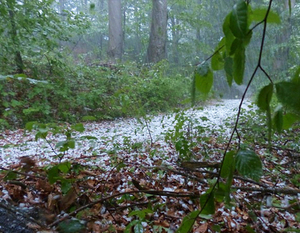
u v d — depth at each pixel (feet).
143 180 7.77
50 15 21.13
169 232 4.96
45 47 22.02
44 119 19.57
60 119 20.90
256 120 15.10
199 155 10.71
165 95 28.32
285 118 2.09
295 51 14.51
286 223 5.58
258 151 11.08
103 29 53.67
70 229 3.88
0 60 18.47
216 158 10.34
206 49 29.35
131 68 33.99
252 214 5.35
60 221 4.17
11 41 18.15
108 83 26.20
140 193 6.75
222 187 2.62
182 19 41.68
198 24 36.58
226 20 1.98
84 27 23.89
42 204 5.55
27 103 19.67
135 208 6.11
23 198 5.89
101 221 5.07
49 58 22.71
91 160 9.42
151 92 27.37
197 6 35.63
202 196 2.58
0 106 18.78
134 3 57.93
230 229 5.31
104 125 20.17
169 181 7.84
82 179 7.16
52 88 20.68
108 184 7.20
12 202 5.34
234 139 12.84
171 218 5.69
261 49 1.91
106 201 5.96
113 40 45.80
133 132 16.53
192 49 41.22
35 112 20.01
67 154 10.64
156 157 10.29
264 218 5.75
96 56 47.65
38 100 20.54
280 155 10.87
